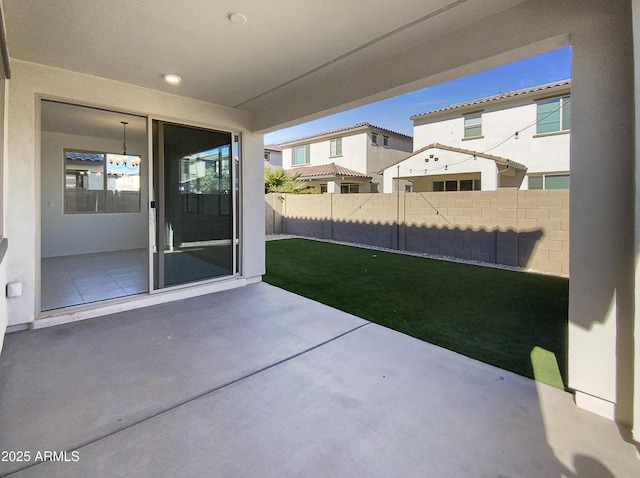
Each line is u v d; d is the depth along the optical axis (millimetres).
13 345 2977
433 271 6082
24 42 2846
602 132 2027
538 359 2779
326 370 2592
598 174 2047
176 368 2605
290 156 19141
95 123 5867
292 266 6559
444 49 2797
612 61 1993
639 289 1739
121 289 4492
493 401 2203
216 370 2582
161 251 4309
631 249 1951
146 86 3941
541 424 1980
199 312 3906
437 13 2475
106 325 3484
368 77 3389
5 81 2930
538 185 11289
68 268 5773
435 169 12172
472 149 12570
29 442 1784
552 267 5949
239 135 5008
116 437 1836
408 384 2400
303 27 2641
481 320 3654
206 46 2939
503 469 1642
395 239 8586
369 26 2648
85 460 1667
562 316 3771
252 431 1898
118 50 3008
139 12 2402
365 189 15844
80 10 2365
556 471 1632
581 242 2113
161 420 1986
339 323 3570
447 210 7484
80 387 2320
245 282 5137
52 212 6770
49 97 3389
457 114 12875
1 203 2721
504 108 11781
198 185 4613
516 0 2324
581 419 2027
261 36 2775
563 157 10820
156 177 4195
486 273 5910
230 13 2432
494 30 2504
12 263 3227
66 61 3238
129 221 7758
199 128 4566
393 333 3311
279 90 4094
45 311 3553
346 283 5250
